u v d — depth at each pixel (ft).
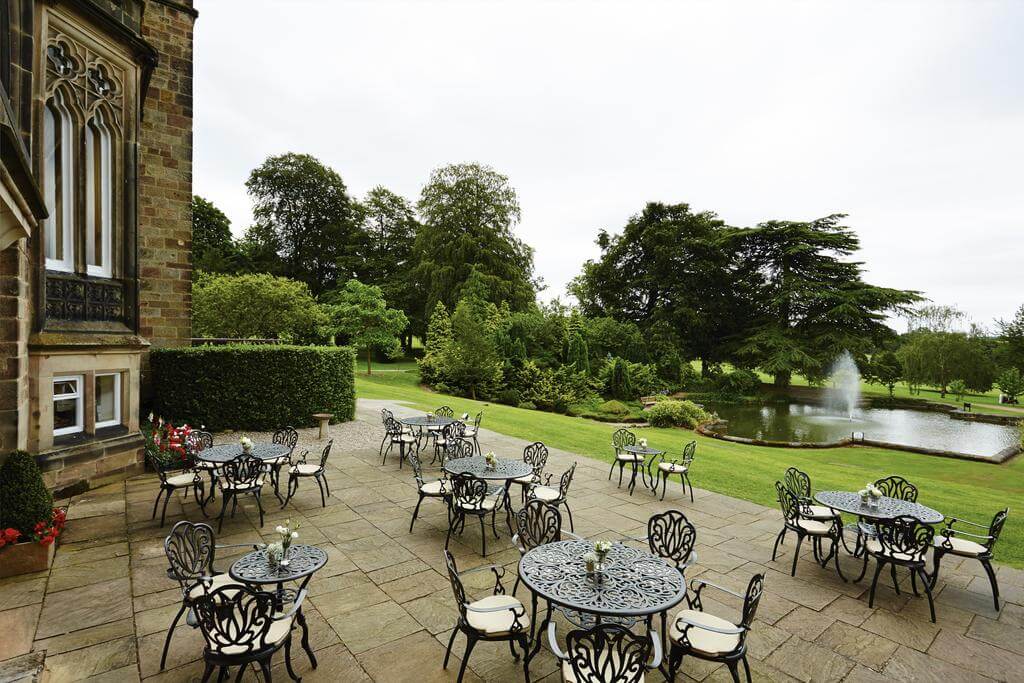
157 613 13.87
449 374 83.30
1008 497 33.30
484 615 11.82
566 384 85.40
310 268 140.56
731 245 136.67
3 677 10.71
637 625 13.82
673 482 31.14
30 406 23.00
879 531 16.17
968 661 12.62
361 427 45.21
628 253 146.41
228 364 38.99
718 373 130.41
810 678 11.78
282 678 11.18
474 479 19.56
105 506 22.94
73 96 24.88
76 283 25.20
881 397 123.75
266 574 11.75
